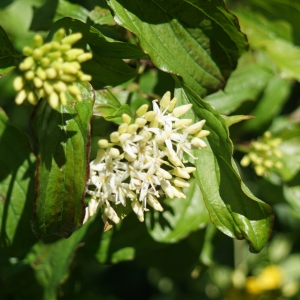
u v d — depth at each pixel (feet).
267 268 2.27
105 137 1.69
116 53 1.65
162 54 1.64
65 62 1.52
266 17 1.96
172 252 1.97
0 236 1.73
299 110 2.01
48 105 1.58
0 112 1.70
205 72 1.70
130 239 1.79
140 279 2.38
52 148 1.58
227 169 1.61
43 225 1.60
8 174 1.72
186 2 1.64
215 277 2.42
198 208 1.80
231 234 1.61
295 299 2.26
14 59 1.64
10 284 1.83
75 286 1.94
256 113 1.92
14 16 2.12
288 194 1.92
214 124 1.61
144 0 1.63
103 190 1.58
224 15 1.65
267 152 1.86
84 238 1.77
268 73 1.88
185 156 1.62
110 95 1.65
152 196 1.60
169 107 1.59
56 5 1.79
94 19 1.74
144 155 1.58
